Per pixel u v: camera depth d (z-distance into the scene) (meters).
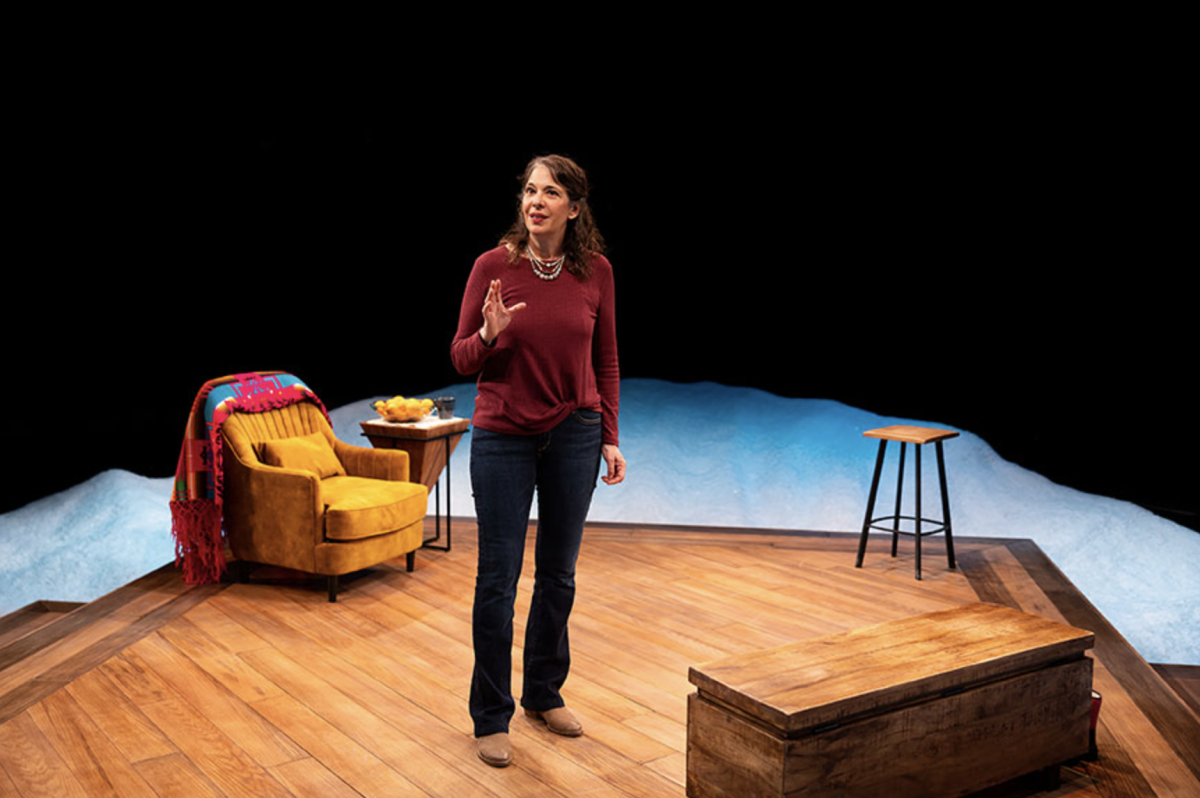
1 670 3.50
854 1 9.61
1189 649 6.69
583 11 9.92
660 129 10.26
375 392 11.12
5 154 9.33
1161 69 8.89
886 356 10.77
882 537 5.59
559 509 2.86
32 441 9.88
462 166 10.42
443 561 4.98
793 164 10.26
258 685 3.39
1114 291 9.68
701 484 9.82
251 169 10.12
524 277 2.73
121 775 2.72
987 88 9.51
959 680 2.47
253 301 10.47
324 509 4.35
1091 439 9.97
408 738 2.99
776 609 4.30
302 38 9.85
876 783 2.35
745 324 11.11
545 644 3.00
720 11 9.84
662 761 2.86
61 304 9.84
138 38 9.47
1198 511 8.90
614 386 2.98
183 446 4.53
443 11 9.95
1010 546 5.42
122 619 4.07
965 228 10.05
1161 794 2.69
